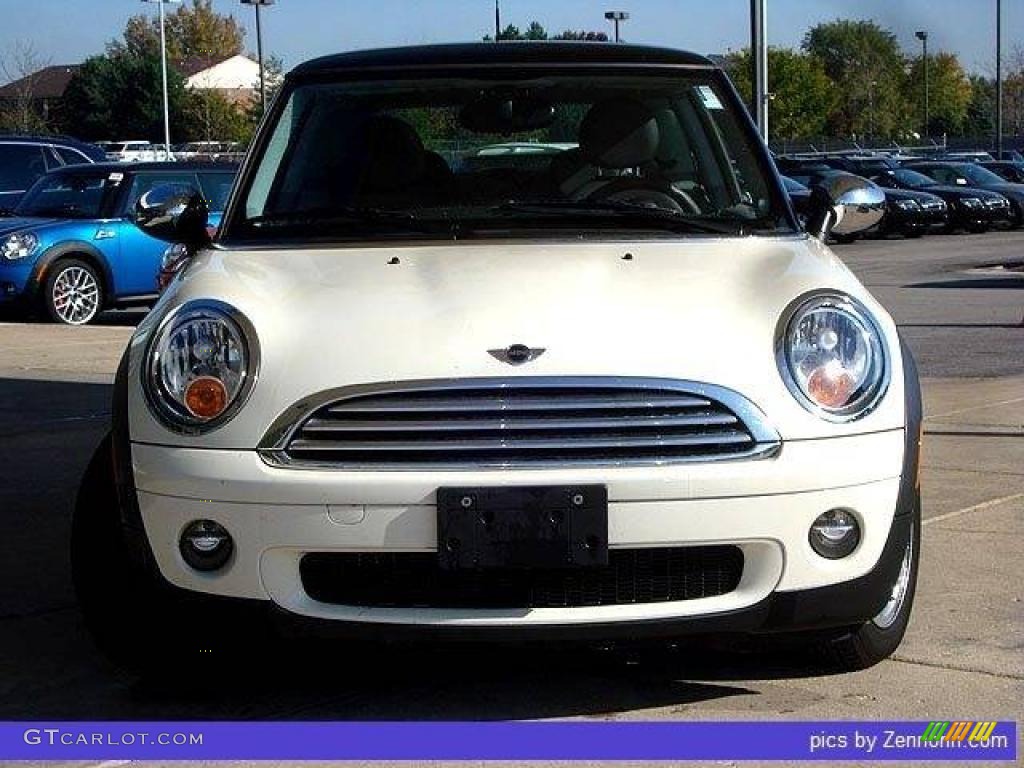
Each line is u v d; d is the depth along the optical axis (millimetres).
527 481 3498
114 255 14859
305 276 4020
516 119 4812
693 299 3816
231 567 3619
